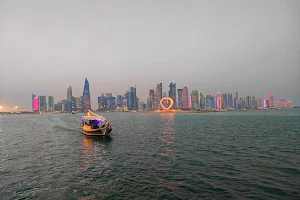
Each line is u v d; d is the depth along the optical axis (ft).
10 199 50.52
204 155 91.91
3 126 310.24
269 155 89.51
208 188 54.44
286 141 124.67
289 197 48.47
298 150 98.58
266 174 64.59
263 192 51.31
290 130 182.29
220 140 134.21
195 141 132.16
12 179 64.23
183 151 101.50
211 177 62.75
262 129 195.62
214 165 75.72
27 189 56.39
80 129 233.55
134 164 79.46
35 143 136.36
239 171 68.13
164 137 155.02
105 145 123.85
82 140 146.41
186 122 334.44
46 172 71.05
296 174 63.98
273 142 122.01
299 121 292.61
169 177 63.57
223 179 60.85
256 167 72.33
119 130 214.69
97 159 88.99
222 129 205.36
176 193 51.75
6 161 87.04
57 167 77.15
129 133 185.78
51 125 308.19
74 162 84.28
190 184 57.47
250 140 131.44
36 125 318.04
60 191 54.65
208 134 167.32
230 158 85.56
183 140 137.59
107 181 61.26
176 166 75.41
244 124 261.44
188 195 50.49
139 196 50.57
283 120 321.93
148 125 281.95
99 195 51.83
